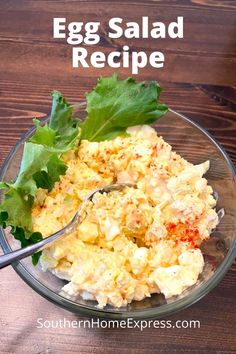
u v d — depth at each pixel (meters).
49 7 0.65
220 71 0.62
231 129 0.59
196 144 0.53
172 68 0.62
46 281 0.46
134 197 0.47
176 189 0.48
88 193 0.47
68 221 0.46
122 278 0.44
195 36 0.65
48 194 0.47
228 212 0.50
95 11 0.66
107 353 0.48
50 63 0.62
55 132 0.47
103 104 0.51
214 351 0.48
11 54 0.62
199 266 0.46
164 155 0.50
